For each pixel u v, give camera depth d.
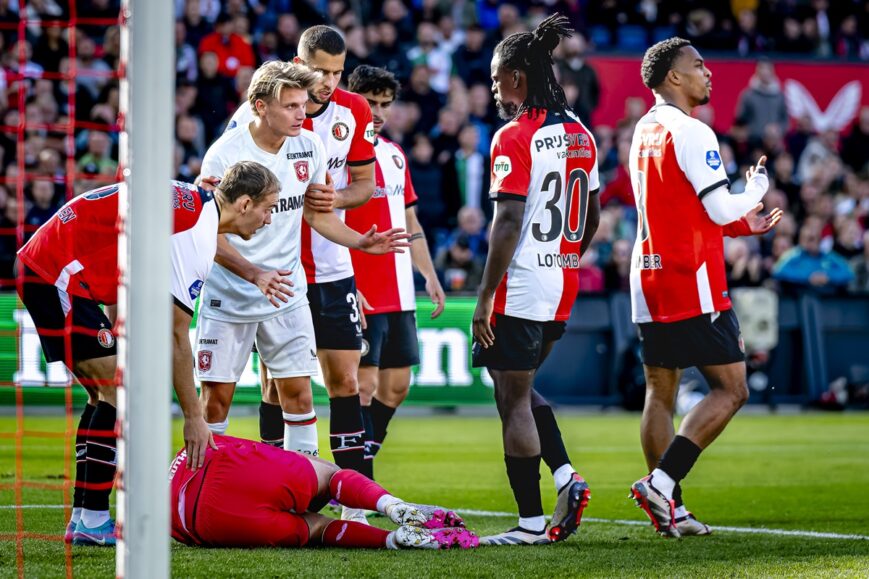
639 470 30.61
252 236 19.36
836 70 60.72
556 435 18.98
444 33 57.56
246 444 17.03
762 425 43.66
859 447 36.69
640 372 47.59
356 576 14.56
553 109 19.05
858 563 16.30
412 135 53.31
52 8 51.41
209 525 16.66
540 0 61.09
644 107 57.66
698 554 17.16
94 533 17.27
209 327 19.92
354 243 19.95
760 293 49.78
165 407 10.88
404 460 32.12
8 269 44.09
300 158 19.81
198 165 49.75
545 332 19.11
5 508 21.39
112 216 17.41
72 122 17.89
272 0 55.81
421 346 45.62
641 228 20.23
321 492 17.25
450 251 49.22
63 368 40.72
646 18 63.19
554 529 18.44
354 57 54.53
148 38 10.84
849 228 56.34
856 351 50.81
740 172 58.25
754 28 63.00
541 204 18.77
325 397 45.47
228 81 51.78
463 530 17.39
